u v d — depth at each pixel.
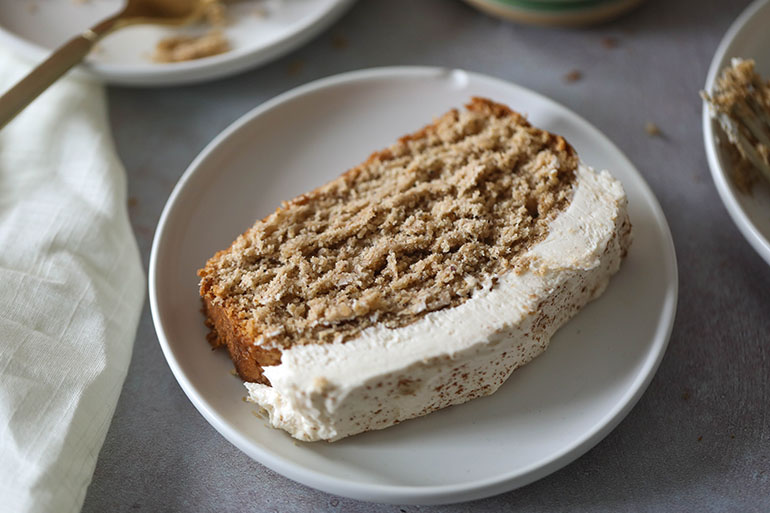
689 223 0.35
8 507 0.27
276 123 0.36
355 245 0.31
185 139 0.38
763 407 0.31
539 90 0.39
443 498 0.27
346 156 0.36
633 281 0.32
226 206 0.34
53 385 0.29
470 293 0.29
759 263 0.34
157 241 0.32
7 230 0.33
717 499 0.29
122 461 0.30
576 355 0.31
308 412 0.28
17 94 0.35
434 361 0.28
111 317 0.31
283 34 0.39
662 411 0.31
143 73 0.37
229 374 0.30
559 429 0.29
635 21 0.42
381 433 0.29
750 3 0.42
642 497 0.29
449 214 0.31
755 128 0.33
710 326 0.32
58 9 0.41
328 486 0.27
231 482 0.29
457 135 0.33
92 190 0.34
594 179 0.31
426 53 0.41
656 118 0.38
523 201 0.31
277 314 0.29
